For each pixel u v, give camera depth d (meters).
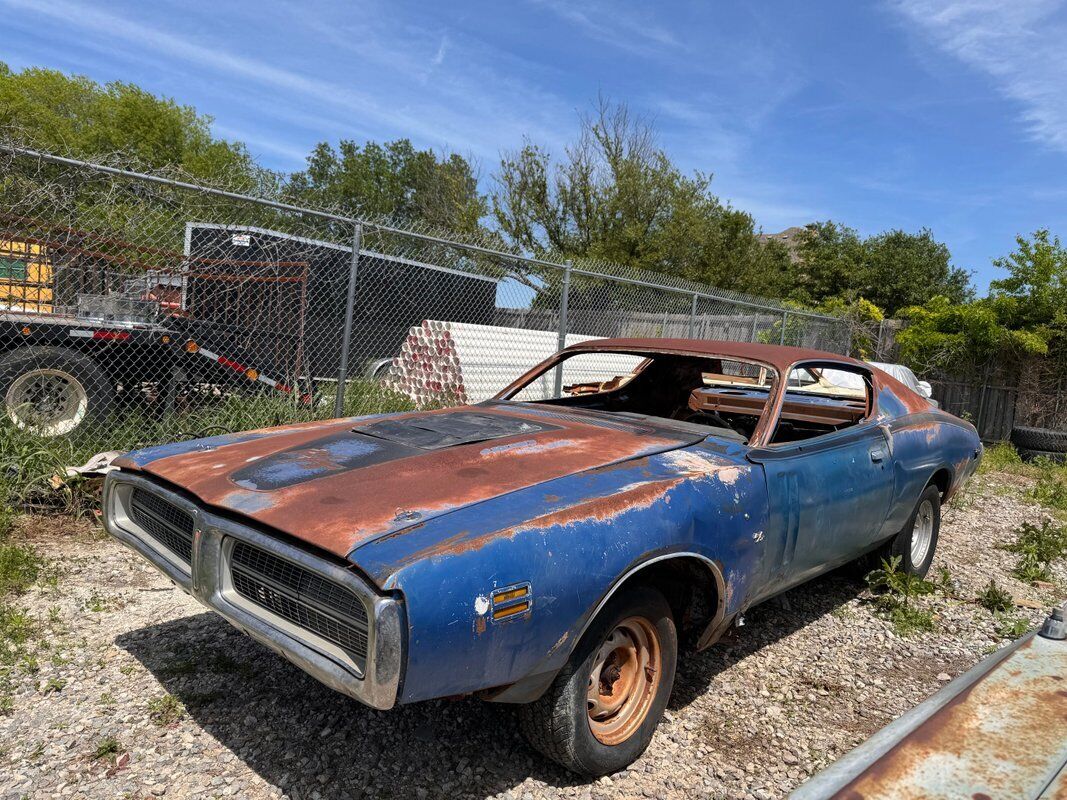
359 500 2.34
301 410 6.86
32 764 2.47
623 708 2.67
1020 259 14.16
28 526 4.64
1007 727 1.25
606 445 3.04
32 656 3.15
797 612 4.32
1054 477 10.48
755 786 2.63
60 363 5.68
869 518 3.82
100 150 33.41
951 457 4.69
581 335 10.64
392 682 1.91
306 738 2.72
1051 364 13.98
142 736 2.66
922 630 4.16
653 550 2.46
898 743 1.21
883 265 36.22
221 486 2.53
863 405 4.49
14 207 5.33
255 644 3.40
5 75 35.19
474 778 2.56
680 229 24.95
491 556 2.08
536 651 2.18
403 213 49.84
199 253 8.07
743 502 2.88
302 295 8.21
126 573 4.13
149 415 6.33
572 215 26.39
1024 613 4.59
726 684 3.39
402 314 10.05
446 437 3.06
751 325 13.03
